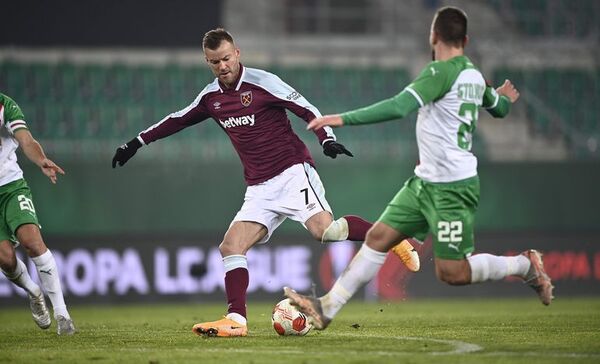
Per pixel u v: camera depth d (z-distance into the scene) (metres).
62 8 63.50
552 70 70.44
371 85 68.25
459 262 20.19
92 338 24.34
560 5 74.69
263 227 24.80
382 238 20.45
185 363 18.09
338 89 67.56
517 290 58.81
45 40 63.25
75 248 53.16
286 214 24.88
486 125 68.69
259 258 54.69
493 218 57.66
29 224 23.94
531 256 21.28
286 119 24.98
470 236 20.03
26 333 27.00
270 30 72.50
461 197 19.84
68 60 67.31
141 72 65.44
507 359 18.27
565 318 32.50
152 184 54.41
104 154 58.94
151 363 18.12
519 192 58.00
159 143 61.00
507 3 74.81
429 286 56.94
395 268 56.12
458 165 19.80
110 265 53.53
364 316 35.94
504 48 71.31
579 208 58.56
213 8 65.31
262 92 24.25
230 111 24.44
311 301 20.42
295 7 73.00
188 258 54.59
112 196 53.88
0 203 24.03
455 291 57.59
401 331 25.95
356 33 74.06
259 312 41.75
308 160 25.06
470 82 19.94
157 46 64.50
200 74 66.00
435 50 20.52
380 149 63.91
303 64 70.75
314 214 24.64
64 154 58.94
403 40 73.12
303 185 24.69
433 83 19.47
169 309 47.41
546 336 23.84
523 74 70.00
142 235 54.12
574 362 17.88
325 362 17.84
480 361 17.94
